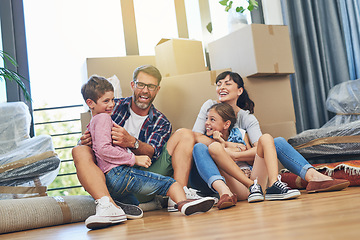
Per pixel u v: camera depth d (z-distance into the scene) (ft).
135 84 6.59
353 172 6.63
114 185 5.20
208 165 5.72
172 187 5.29
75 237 3.88
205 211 4.95
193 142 6.17
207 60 10.21
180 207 4.98
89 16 10.67
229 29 9.23
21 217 5.21
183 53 8.43
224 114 6.78
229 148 6.46
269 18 10.37
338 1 10.16
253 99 8.15
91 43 10.57
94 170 5.03
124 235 3.61
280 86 8.41
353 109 8.59
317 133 7.90
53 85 11.50
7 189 6.68
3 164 6.74
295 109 9.71
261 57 7.98
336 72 10.10
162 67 8.57
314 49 9.96
